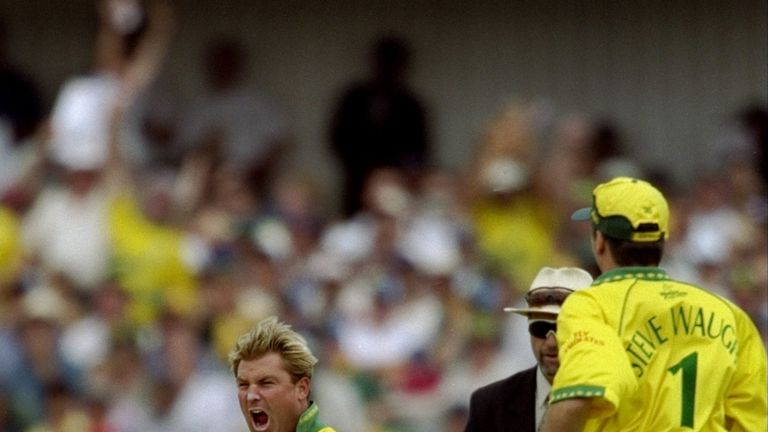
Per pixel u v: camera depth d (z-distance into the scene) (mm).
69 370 53094
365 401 51125
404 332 53250
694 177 64875
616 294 26562
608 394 25328
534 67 66188
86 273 57688
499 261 56812
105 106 61031
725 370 26531
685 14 65750
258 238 56000
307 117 65875
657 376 26188
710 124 65500
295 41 66250
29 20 66312
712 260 57188
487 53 66188
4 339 52875
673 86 65812
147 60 62500
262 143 64500
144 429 51344
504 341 52125
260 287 54781
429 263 54875
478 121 66062
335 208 64188
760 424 27000
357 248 58344
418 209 59188
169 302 53969
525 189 59281
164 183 61219
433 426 50750
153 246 56906
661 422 26062
